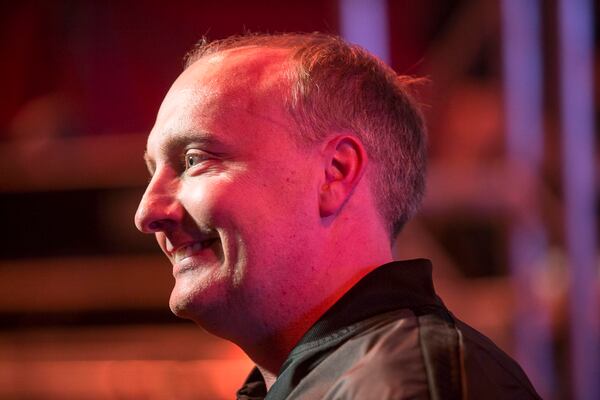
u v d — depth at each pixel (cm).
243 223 158
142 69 682
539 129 426
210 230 161
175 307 164
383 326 151
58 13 684
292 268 161
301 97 165
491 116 472
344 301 157
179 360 461
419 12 584
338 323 155
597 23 496
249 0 676
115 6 682
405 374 139
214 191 159
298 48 173
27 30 692
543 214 430
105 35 681
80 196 473
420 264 166
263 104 164
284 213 160
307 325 163
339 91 169
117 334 478
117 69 680
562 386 419
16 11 692
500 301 452
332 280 163
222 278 160
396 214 174
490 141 472
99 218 473
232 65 168
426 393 137
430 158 478
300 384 149
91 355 474
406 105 181
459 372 142
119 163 468
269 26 676
